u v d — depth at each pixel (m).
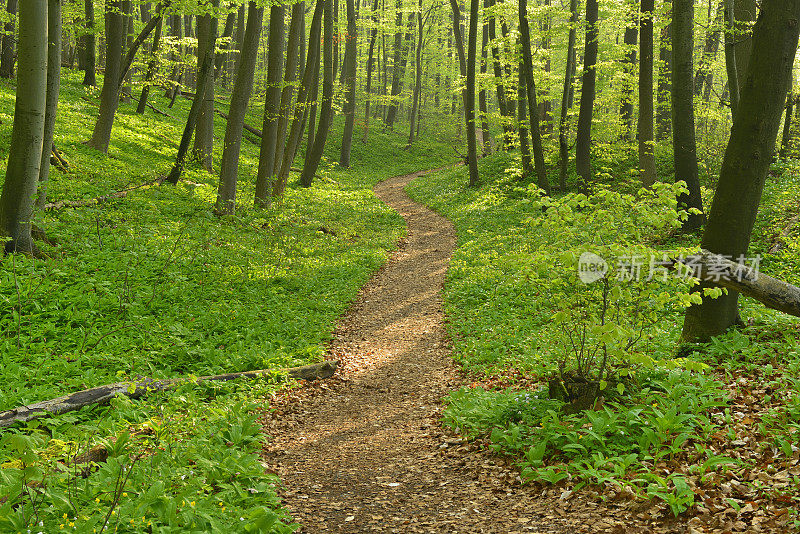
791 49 6.96
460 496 5.30
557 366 7.91
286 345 10.27
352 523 4.95
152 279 11.97
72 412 6.45
